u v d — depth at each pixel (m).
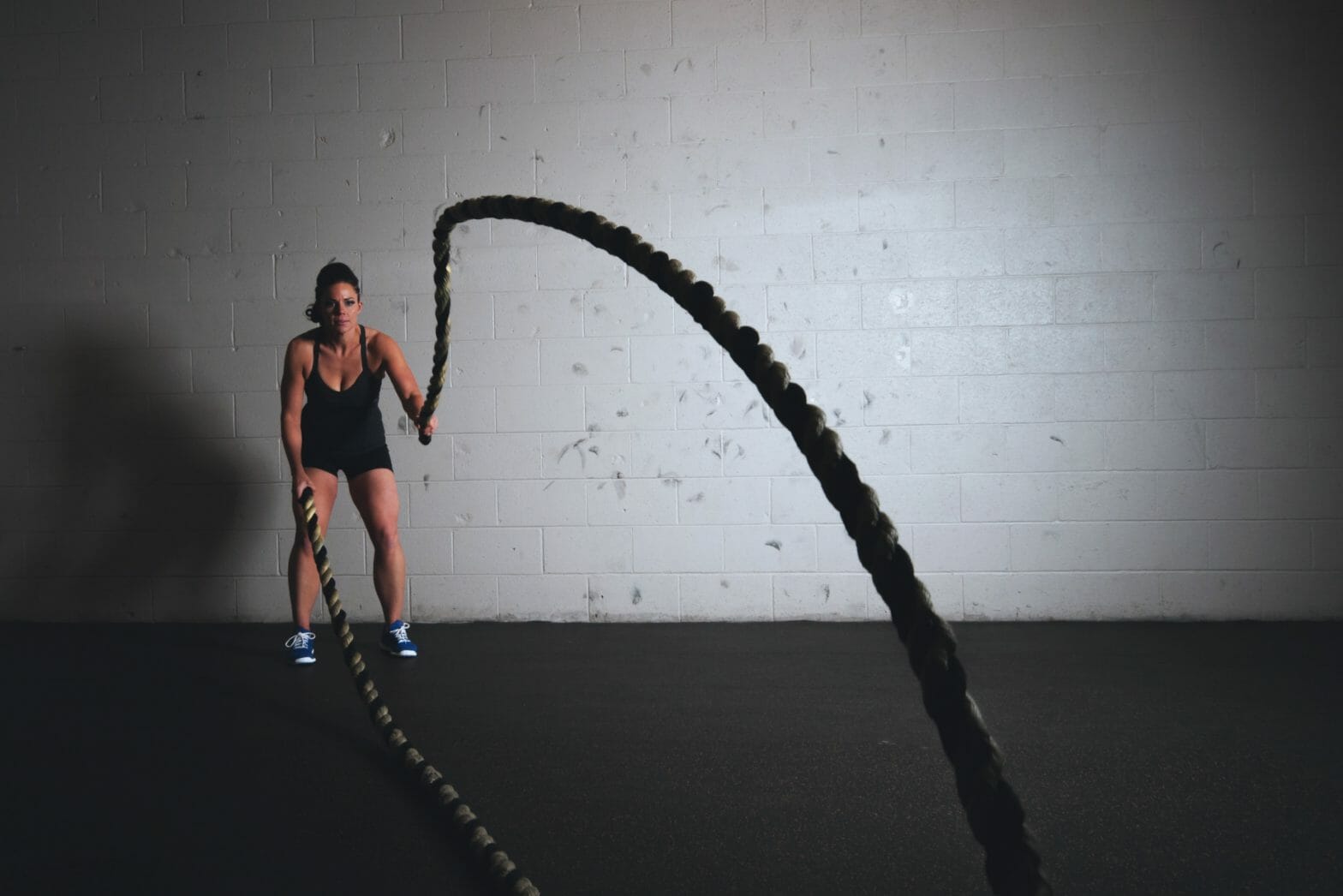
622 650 4.30
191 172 5.11
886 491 4.82
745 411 4.88
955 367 4.80
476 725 3.18
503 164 4.98
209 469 5.09
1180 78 4.71
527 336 4.96
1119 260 4.74
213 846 2.20
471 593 4.98
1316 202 4.66
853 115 4.84
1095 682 3.60
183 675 3.93
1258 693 3.41
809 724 3.15
